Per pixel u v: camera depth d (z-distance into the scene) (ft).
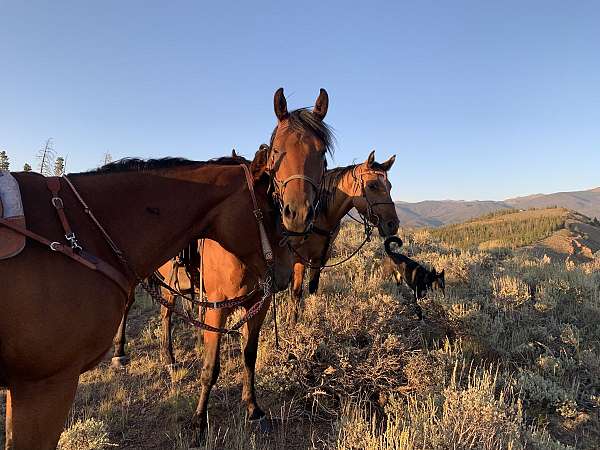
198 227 9.05
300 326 16.97
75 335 6.91
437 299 21.33
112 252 7.73
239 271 12.06
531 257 42.27
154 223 8.29
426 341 19.15
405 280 25.39
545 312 23.17
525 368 17.44
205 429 13.15
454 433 11.10
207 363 12.91
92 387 16.46
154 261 8.46
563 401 14.82
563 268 33.55
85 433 11.50
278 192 9.22
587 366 17.52
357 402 14.61
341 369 15.29
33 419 6.89
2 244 6.37
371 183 20.77
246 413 14.12
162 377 17.34
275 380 15.15
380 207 20.84
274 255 10.22
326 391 15.25
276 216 9.62
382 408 14.57
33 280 6.53
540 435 12.60
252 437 12.17
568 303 25.03
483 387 13.61
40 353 6.64
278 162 9.18
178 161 9.18
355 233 42.34
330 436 13.04
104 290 7.32
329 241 21.03
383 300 20.20
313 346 15.75
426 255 35.53
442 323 20.63
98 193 7.86
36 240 6.75
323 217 20.49
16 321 6.41
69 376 7.10
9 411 8.66
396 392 14.85
